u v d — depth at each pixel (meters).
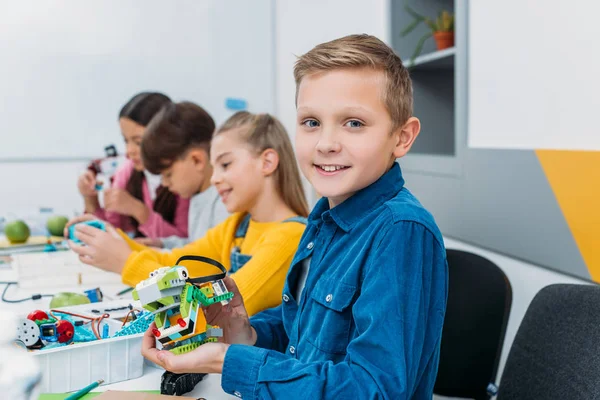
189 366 0.70
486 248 1.61
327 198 0.86
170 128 2.54
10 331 0.61
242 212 1.43
